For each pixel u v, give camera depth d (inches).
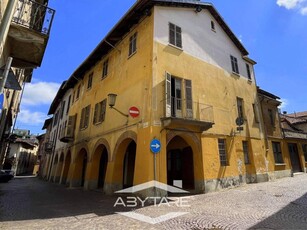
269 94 751.1
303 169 758.5
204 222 226.2
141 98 423.5
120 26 529.0
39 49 324.8
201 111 468.1
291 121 1059.9
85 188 576.7
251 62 729.0
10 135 663.1
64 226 231.5
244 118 592.4
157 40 440.1
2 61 280.5
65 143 885.8
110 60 616.1
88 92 729.0
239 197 356.8
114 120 510.3
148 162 357.7
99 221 247.6
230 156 501.4
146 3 459.2
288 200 314.8
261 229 197.6
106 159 707.4
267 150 623.5
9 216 284.4
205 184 421.1
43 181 1056.8
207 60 542.9
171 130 403.5
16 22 295.6
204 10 600.7
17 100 723.4
